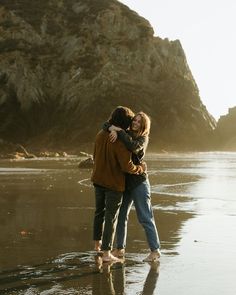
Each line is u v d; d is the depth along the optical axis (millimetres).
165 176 23312
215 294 4910
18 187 17062
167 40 123188
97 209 6848
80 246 7121
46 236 7820
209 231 8227
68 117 108062
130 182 6801
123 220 6863
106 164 6660
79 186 17578
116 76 111500
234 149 101875
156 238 6520
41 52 120125
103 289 5086
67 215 10047
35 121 109938
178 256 6488
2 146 72125
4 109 110625
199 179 21141
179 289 5070
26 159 52562
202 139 105875
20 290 5051
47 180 20844
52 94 114250
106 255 6348
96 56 117125
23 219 9516
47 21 126188
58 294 4918
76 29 123000
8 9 126938
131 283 5301
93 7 126875
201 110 112250
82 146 95375
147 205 6781
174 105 109875
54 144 101688
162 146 100750
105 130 6762
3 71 114875
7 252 6730
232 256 6457
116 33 120938
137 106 107750
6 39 121500
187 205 11789
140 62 116312
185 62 122750
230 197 13633
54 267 5973
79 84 112062
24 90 112500
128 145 6621
